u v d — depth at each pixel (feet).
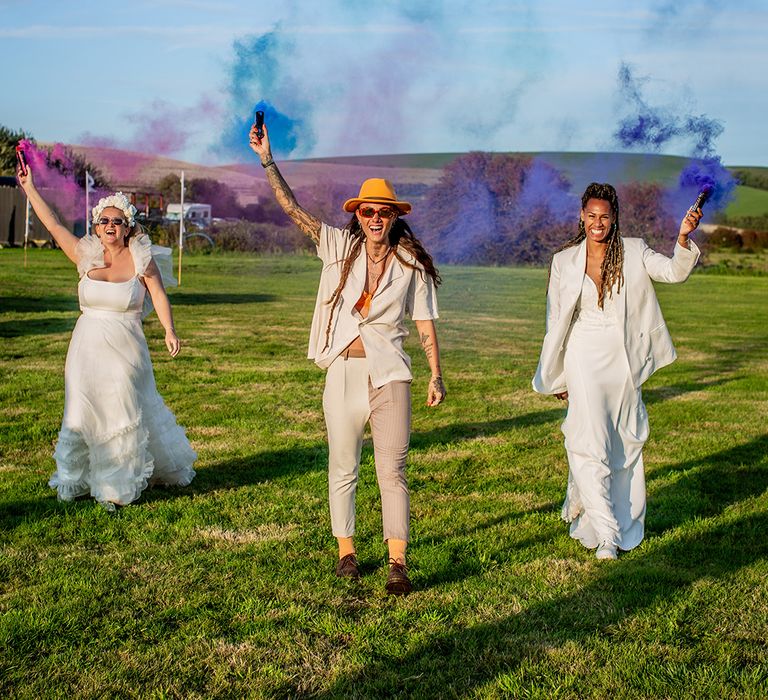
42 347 38.45
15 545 15.40
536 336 50.14
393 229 14.29
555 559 15.23
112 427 17.67
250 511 17.58
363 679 11.03
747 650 11.78
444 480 20.35
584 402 15.61
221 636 12.09
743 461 22.68
